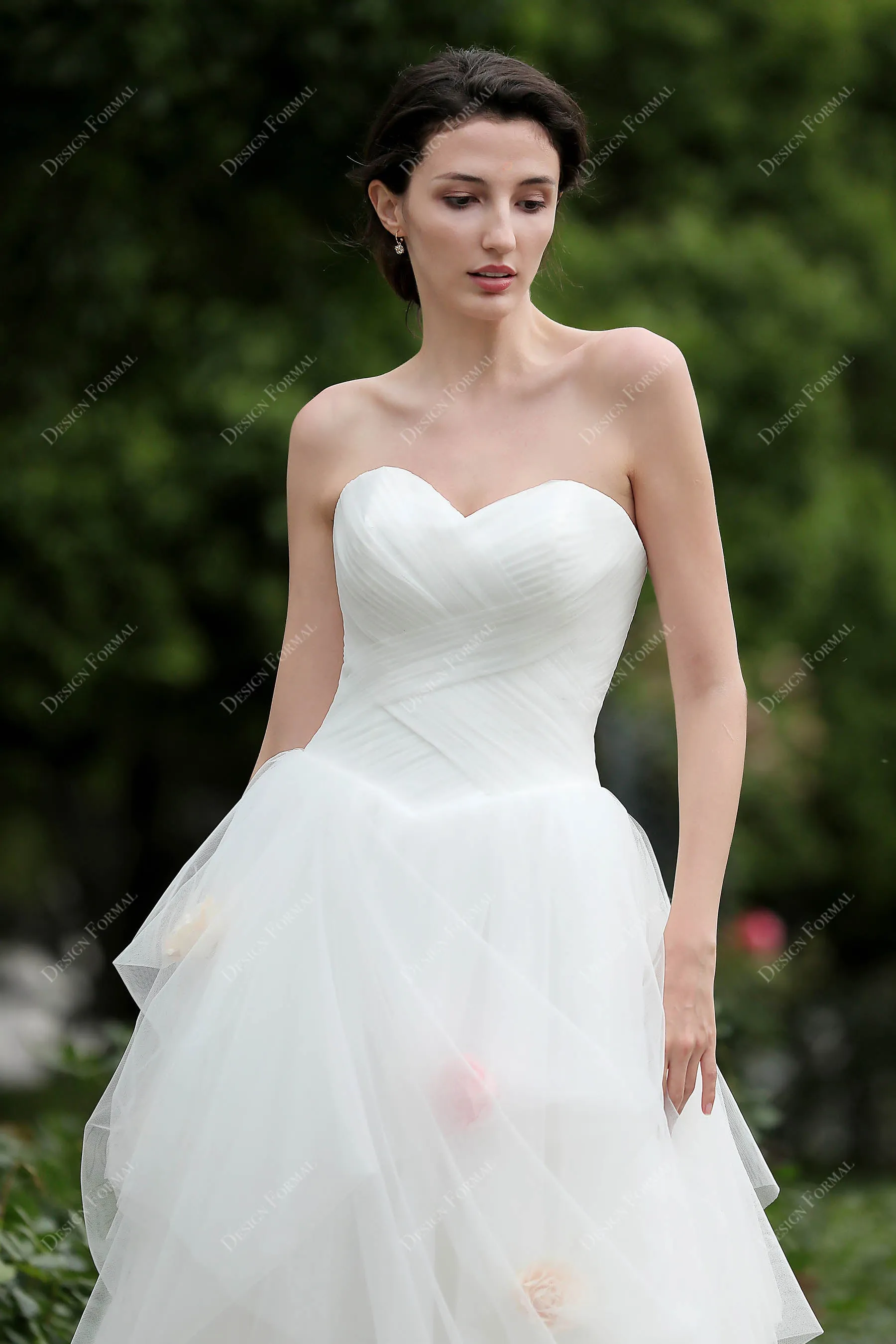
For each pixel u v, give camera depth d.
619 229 33.56
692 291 32.91
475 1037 9.25
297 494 11.12
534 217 10.22
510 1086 9.09
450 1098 9.05
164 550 28.23
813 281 34.22
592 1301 8.77
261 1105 9.22
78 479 27.50
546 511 9.87
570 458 10.16
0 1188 14.23
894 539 41.69
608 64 35.25
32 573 28.06
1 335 27.86
